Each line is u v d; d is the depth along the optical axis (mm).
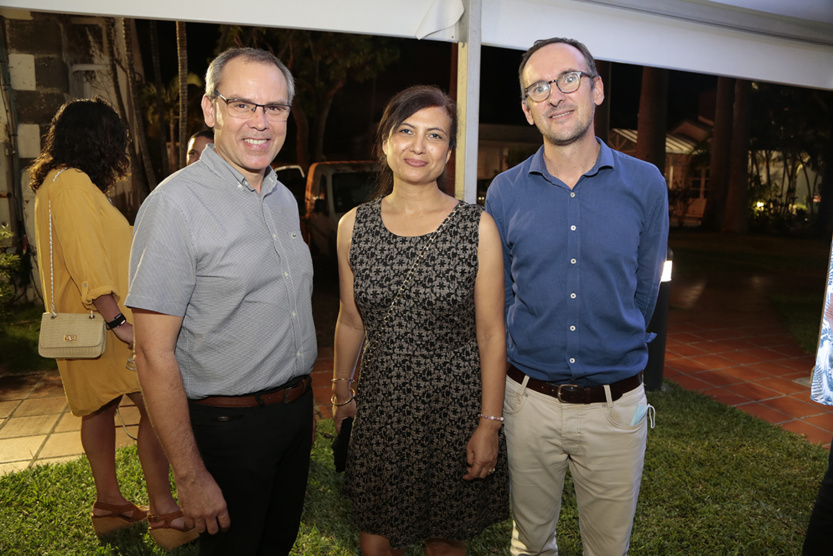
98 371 2324
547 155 1964
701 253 15281
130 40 7625
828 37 3832
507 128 21516
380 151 2033
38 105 6527
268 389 1713
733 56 3621
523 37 3020
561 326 1958
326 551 2596
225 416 1662
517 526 2232
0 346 5352
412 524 1888
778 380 5223
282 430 1749
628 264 1923
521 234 1983
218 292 1602
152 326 1515
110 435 2572
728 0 3268
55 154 2264
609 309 1925
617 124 25391
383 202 1932
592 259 1911
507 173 2115
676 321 7586
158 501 2486
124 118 7711
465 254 1799
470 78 2889
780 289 10188
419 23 2875
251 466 1694
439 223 1834
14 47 6383
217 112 1628
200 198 1577
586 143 1912
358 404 1912
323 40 14812
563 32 3098
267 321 1679
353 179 8578
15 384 4641
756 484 3248
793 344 6453
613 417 1962
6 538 2598
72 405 2395
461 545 2072
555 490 2143
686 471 3385
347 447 2035
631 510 2043
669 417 4164
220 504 1611
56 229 2170
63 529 2666
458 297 1798
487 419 1857
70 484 3049
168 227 1511
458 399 1861
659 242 1979
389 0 2797
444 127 1774
